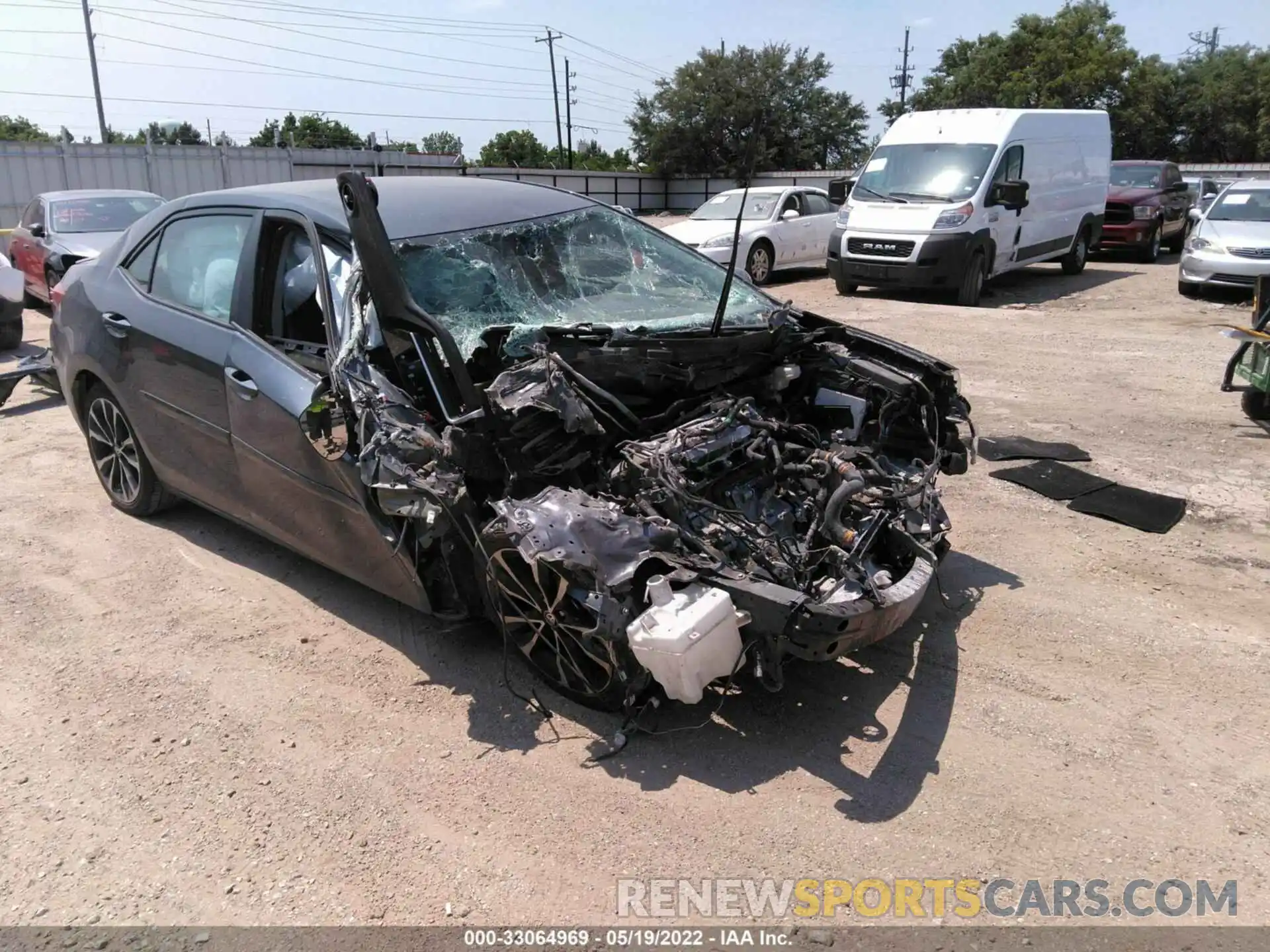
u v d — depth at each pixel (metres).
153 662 3.92
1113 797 2.99
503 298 4.01
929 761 3.18
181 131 44.62
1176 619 4.09
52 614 4.32
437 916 2.60
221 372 4.20
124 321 4.82
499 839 2.88
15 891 2.72
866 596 3.15
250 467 4.18
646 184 43.03
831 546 3.32
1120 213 18.94
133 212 12.98
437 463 3.25
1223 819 2.89
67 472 6.20
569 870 2.75
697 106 40.41
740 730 3.36
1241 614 4.13
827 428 4.39
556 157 60.41
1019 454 6.21
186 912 2.63
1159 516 5.15
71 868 2.80
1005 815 2.92
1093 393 7.86
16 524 5.33
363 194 3.45
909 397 4.21
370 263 3.48
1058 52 49.06
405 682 3.73
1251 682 3.61
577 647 3.36
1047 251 15.55
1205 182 22.78
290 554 4.92
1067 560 4.68
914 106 56.72
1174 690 3.57
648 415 3.94
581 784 3.11
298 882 2.73
